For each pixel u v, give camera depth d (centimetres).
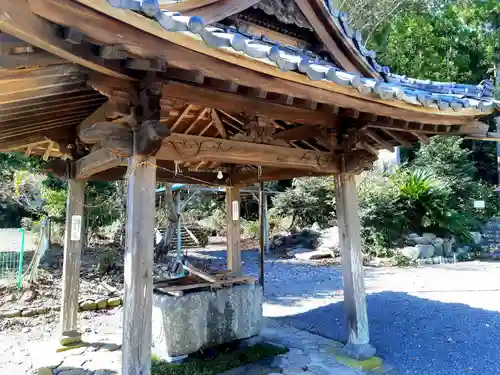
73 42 164
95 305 673
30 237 1111
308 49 430
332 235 1320
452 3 1925
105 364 396
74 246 453
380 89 255
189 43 179
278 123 425
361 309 393
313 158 376
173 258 1139
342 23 425
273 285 860
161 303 394
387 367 385
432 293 736
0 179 1152
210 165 562
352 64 442
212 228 1861
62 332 447
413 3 1731
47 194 1116
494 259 1152
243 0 358
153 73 228
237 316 425
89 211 1136
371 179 1282
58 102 279
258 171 518
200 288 410
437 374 372
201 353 412
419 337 483
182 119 409
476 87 365
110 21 166
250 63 204
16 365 426
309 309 637
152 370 364
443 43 1870
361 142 378
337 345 435
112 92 236
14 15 143
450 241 1206
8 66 167
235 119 384
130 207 257
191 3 315
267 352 411
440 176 1344
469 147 1933
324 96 259
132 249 253
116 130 253
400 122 349
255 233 1667
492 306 630
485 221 1444
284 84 238
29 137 397
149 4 146
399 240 1189
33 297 683
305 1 402
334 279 916
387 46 1762
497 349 439
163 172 532
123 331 254
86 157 389
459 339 473
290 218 1542
